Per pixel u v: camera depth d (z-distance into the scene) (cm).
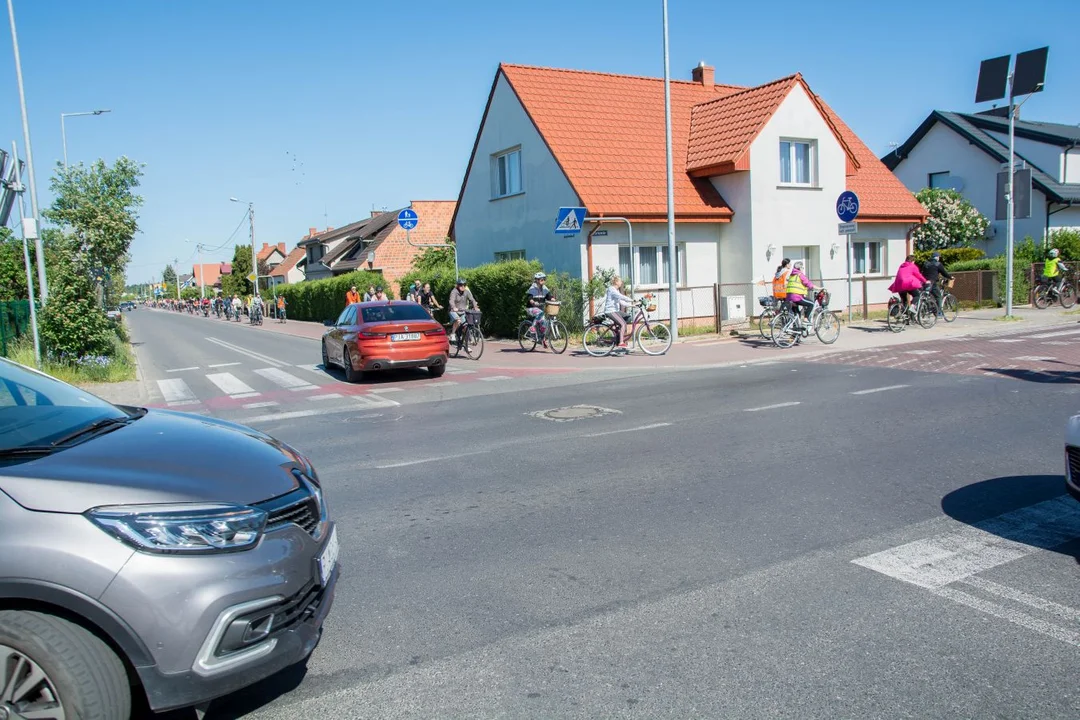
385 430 960
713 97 2594
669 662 358
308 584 319
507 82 2308
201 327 4656
